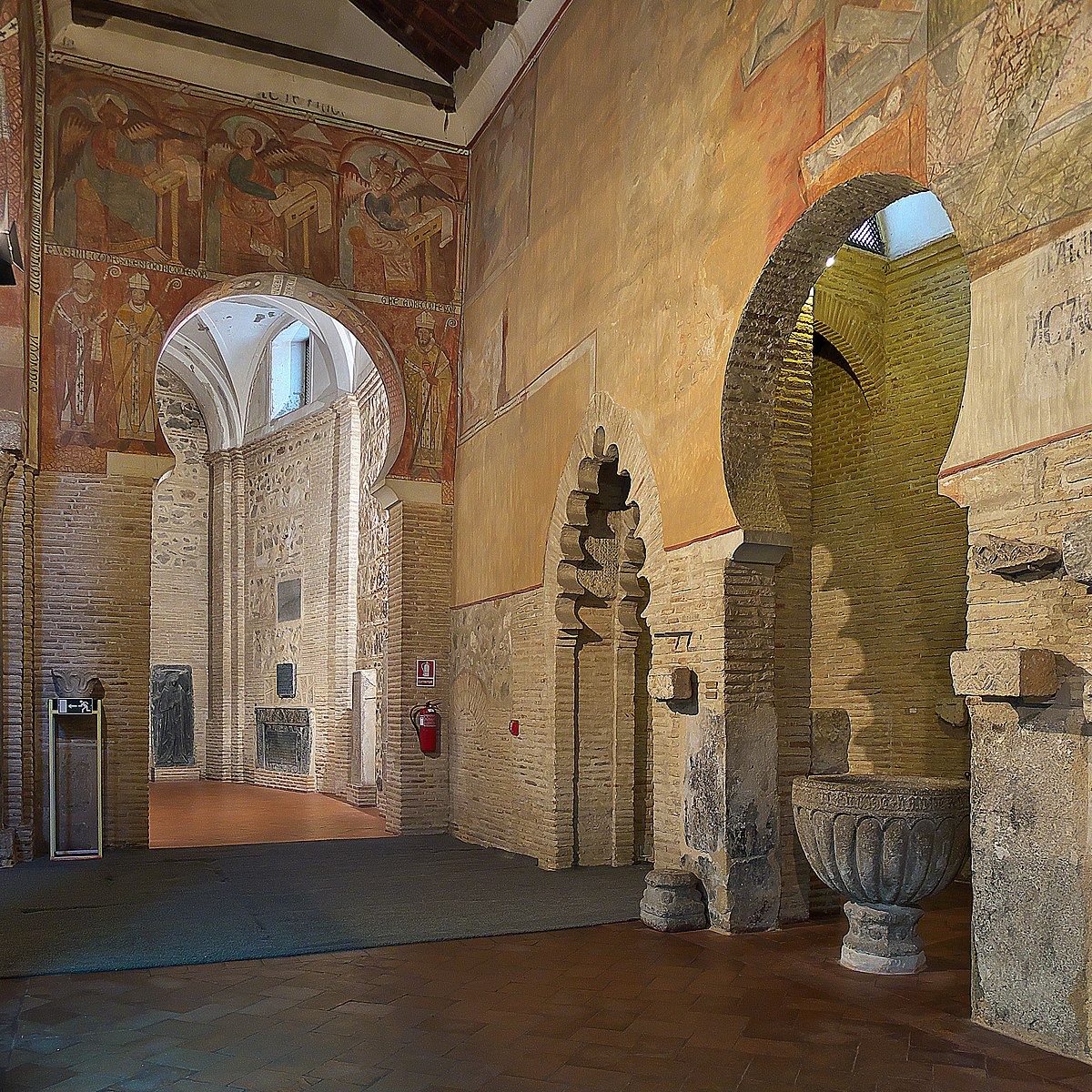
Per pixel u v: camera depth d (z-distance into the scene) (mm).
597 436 9812
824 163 6805
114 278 12133
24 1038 5219
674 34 8844
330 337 18922
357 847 11766
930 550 10500
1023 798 5195
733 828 7434
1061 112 5070
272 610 21141
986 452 5418
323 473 19500
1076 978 4914
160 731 21969
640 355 9008
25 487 11281
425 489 13477
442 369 13727
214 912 8109
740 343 7621
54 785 11164
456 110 13773
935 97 5910
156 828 13820
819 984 6160
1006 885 5285
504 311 12320
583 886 9172
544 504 10773
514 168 12328
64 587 11562
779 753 7742
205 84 12734
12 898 8734
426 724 13070
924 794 6180
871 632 11109
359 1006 5727
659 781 8359
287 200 13094
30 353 11539
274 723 20703
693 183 8359
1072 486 4910
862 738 11094
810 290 7590
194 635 22609
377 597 17156
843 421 11633
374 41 13484
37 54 11812
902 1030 5340
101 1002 5809
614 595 10586
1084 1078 4672
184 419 23047
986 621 5410
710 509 7770
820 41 6961
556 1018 5527
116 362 12039
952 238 10344
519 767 11148
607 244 9789
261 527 21828
